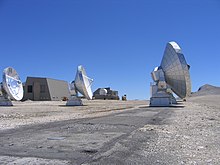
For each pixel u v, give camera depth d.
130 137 12.91
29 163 8.35
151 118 23.20
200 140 12.09
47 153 9.69
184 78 39.59
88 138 12.80
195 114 27.67
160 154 9.40
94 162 8.41
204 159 8.70
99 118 23.86
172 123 19.12
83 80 56.16
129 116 25.55
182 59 39.56
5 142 11.86
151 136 13.19
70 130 15.76
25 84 109.69
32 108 46.56
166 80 43.47
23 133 14.64
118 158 8.88
